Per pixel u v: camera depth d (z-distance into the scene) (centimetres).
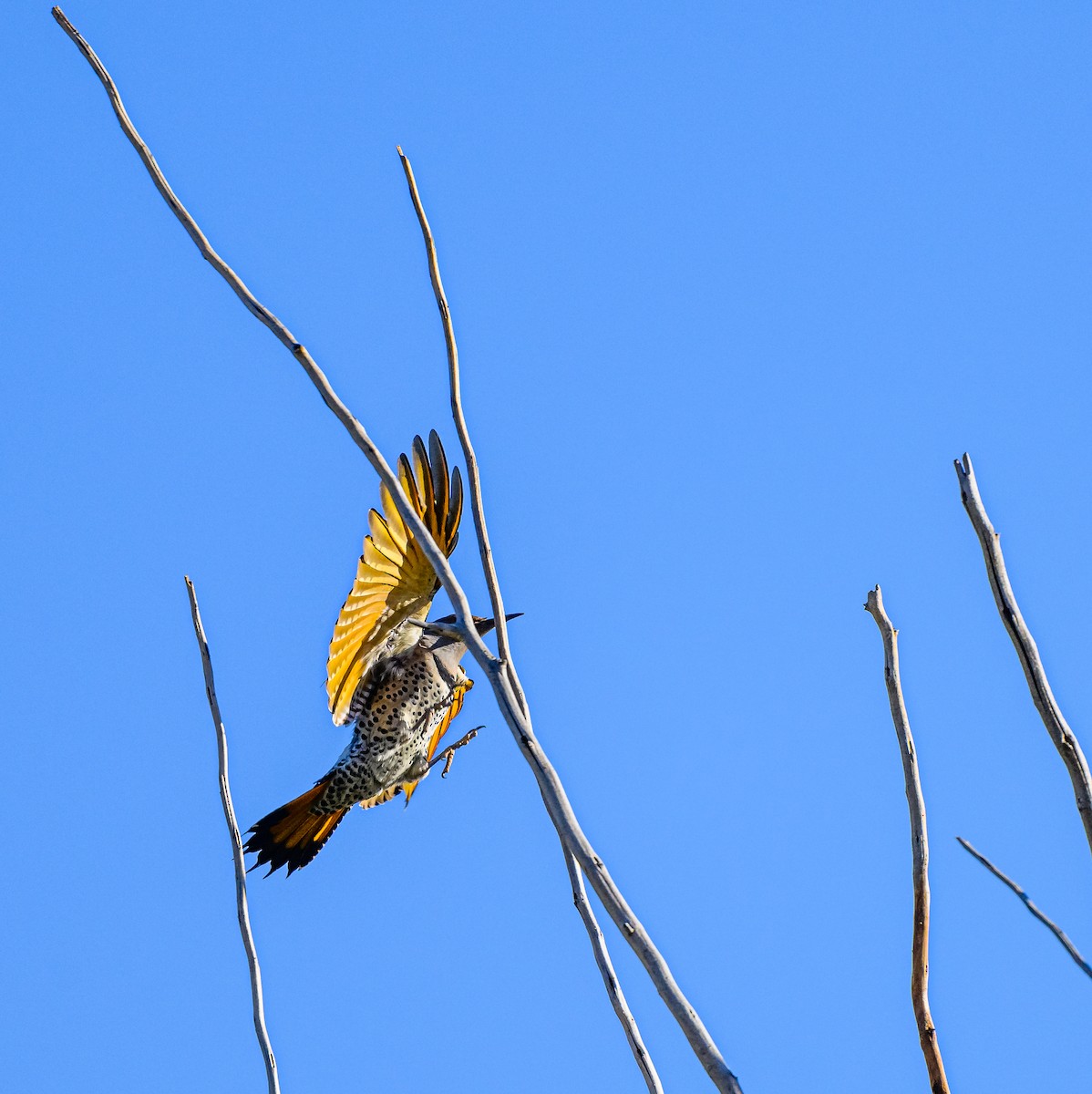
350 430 774
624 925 663
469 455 872
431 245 889
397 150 900
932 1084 788
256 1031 916
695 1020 643
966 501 764
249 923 955
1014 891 588
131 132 849
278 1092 900
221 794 991
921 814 832
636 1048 811
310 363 793
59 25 872
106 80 861
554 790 692
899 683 854
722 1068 629
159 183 840
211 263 821
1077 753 712
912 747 843
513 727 710
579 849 680
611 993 833
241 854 975
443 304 883
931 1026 804
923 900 818
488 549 867
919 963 816
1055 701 724
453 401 877
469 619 738
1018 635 736
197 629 1029
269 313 802
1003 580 747
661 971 654
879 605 871
